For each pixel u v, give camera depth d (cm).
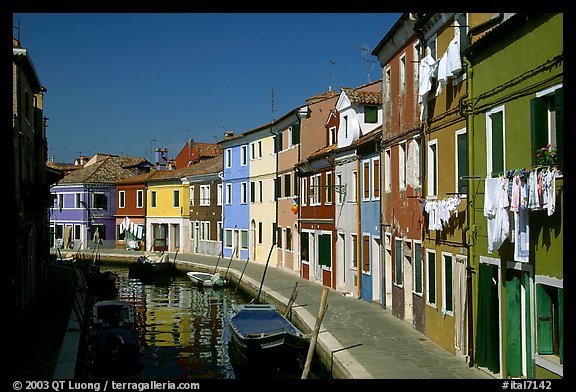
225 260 4041
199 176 4559
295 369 1503
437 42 1416
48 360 1348
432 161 1472
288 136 3341
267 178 3678
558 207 856
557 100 846
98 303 2003
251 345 1466
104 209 5372
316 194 2783
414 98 1606
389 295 1934
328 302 2133
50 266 3703
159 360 1686
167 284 3375
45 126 2969
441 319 1384
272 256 3619
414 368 1182
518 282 1023
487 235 1123
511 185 953
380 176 1953
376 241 2081
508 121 1034
